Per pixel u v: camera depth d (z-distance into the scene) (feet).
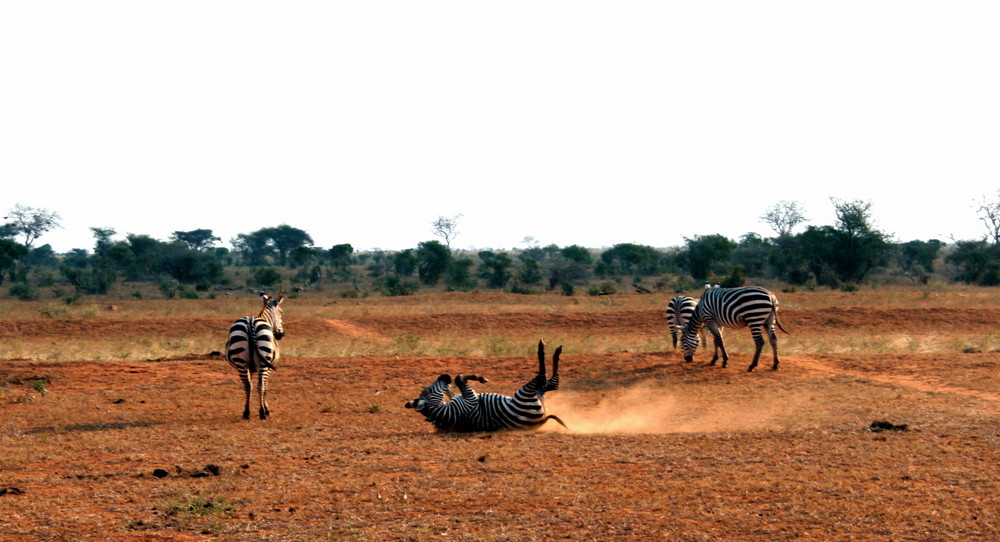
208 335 138.41
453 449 52.13
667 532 35.27
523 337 134.00
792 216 462.60
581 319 149.48
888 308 151.43
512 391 78.33
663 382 81.20
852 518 36.88
